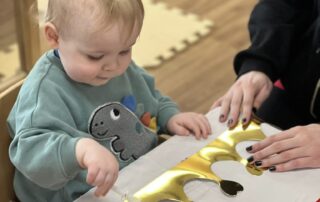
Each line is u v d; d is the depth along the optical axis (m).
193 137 1.08
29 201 1.02
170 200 0.90
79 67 0.91
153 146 1.13
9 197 1.05
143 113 1.14
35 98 0.94
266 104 1.42
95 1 0.87
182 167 0.98
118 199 0.91
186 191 0.93
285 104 1.41
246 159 1.01
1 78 1.84
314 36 1.32
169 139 1.08
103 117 1.03
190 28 2.69
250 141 1.06
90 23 0.86
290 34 1.36
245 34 2.67
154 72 2.41
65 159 0.86
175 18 2.74
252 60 1.33
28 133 0.90
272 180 0.97
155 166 0.99
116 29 0.87
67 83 0.99
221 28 2.71
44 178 0.89
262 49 1.33
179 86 2.36
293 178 0.98
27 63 1.78
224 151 1.03
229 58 2.52
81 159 0.85
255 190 0.94
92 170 0.83
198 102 2.28
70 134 0.95
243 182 0.96
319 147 1.03
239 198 0.92
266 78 1.30
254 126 1.11
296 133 1.06
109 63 0.91
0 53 2.04
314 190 0.95
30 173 0.90
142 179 0.96
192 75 2.42
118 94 1.07
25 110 0.94
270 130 1.10
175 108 1.20
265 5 1.43
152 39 2.59
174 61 2.48
